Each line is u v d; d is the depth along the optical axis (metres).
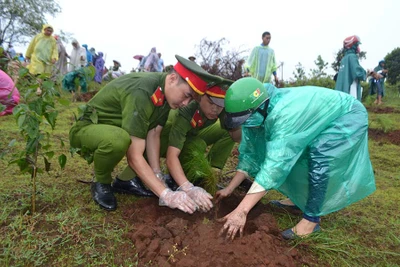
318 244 2.50
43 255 2.13
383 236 2.80
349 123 2.52
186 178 2.93
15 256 2.09
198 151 3.08
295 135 2.34
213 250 2.14
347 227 2.90
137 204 2.92
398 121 9.66
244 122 2.33
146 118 2.58
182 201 2.51
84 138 2.70
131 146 2.60
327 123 2.48
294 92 2.52
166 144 3.33
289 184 2.84
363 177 2.60
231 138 3.43
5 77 3.57
